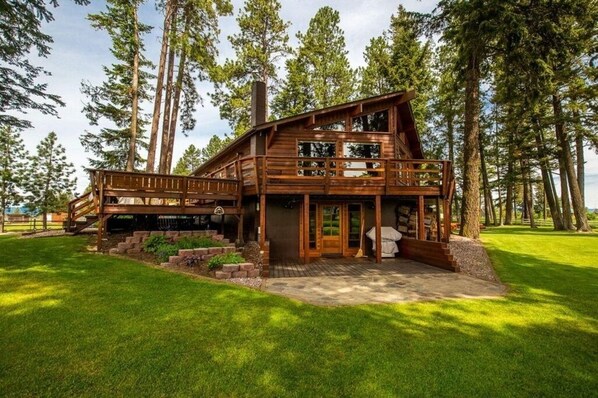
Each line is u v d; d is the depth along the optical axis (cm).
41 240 972
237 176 1036
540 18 1112
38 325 413
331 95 2531
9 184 2480
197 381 309
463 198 1332
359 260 1064
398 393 298
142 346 371
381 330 436
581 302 572
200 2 1509
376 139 1221
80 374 314
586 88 1549
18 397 278
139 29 1748
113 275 636
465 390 305
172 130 1742
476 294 627
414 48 2342
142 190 871
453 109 2386
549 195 1897
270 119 2480
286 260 1066
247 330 423
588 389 309
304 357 358
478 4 1083
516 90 1312
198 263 766
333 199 1123
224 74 1852
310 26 2527
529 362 356
